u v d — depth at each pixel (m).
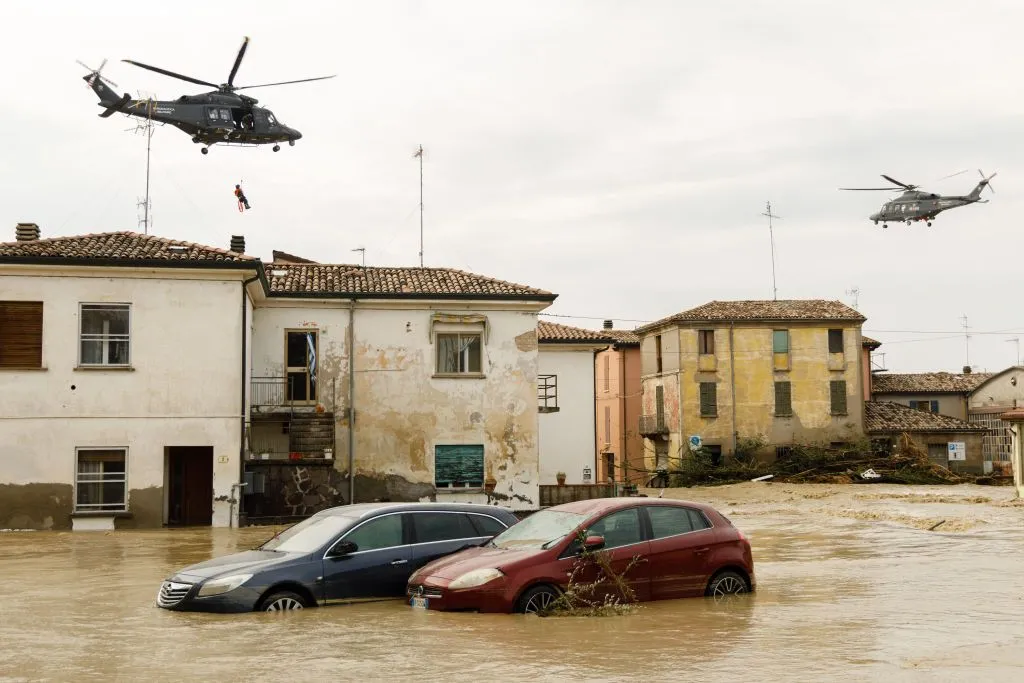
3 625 11.72
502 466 33.75
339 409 33.22
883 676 8.52
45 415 28.16
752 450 59.19
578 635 10.60
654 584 12.91
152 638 10.67
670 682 8.33
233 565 12.91
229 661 9.35
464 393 33.81
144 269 28.62
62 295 28.42
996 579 16.23
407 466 33.34
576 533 12.59
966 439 60.91
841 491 47.72
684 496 48.72
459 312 33.97
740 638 10.45
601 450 69.19
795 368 60.72
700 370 60.12
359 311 33.69
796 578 16.52
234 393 29.02
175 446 28.75
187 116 37.22
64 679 8.66
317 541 13.12
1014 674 8.58
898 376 70.62
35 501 27.94
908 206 54.84
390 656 9.50
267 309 33.22
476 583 12.00
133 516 28.16
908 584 15.56
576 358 45.94
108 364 28.61
